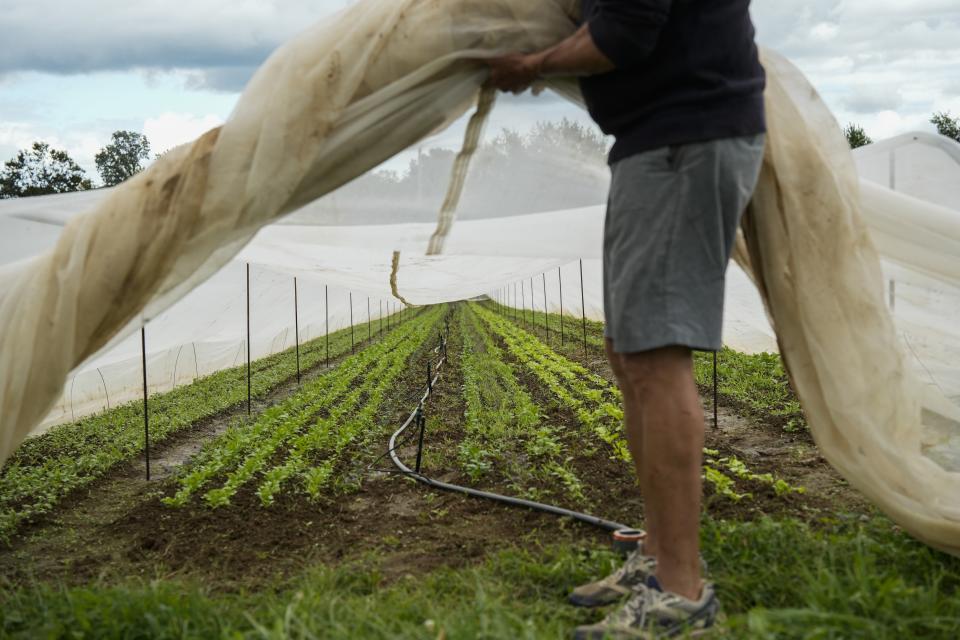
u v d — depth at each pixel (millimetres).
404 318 37094
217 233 3314
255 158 3242
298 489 6414
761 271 3561
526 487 5973
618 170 2914
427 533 4797
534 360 16141
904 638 2539
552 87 3547
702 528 3807
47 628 2938
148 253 3307
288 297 17562
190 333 13555
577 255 6863
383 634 2676
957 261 3865
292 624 2867
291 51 3297
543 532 4625
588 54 2783
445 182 4070
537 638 2611
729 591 3154
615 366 3277
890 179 4891
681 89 2773
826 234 3410
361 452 7805
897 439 3428
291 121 3230
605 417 9008
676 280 2807
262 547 4801
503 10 3256
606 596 3168
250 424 10508
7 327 3430
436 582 3574
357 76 3252
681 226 2795
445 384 13289
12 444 3410
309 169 3328
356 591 3641
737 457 6598
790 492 5137
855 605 2730
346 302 23500
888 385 3434
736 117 2781
